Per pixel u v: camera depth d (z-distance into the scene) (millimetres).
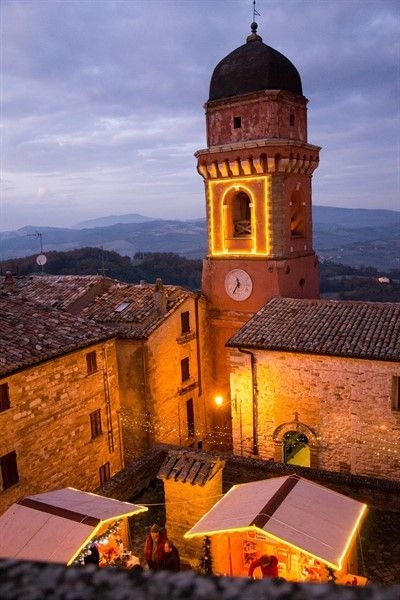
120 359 30906
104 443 27156
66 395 24406
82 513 13805
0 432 20859
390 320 25125
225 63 34875
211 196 35688
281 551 12555
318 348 24172
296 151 33125
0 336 23031
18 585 1274
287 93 33438
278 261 33406
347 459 24703
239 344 26109
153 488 22109
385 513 19391
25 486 22062
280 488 13625
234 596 1176
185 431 34688
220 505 13961
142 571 1336
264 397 26375
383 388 23281
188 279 95625
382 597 1143
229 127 34438
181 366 34281
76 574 1327
